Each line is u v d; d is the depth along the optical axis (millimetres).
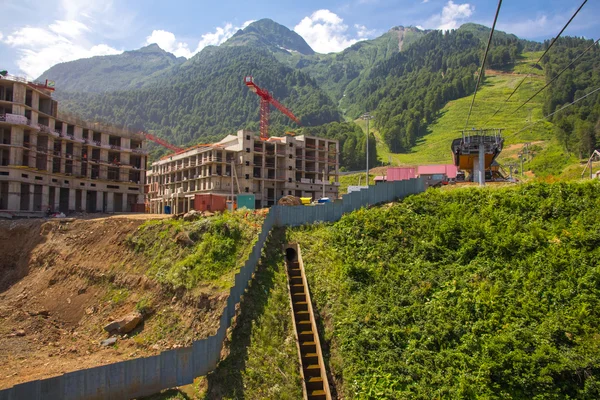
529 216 26266
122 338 29438
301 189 98000
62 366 25672
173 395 19828
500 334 19203
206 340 21141
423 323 21062
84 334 31594
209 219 36656
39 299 39438
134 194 87875
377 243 27750
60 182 72625
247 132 90625
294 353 20781
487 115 196375
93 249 42938
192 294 28984
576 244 22891
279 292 24547
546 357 17516
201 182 93125
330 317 22547
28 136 67312
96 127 80812
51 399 17438
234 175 77812
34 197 68438
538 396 16812
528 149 134000
